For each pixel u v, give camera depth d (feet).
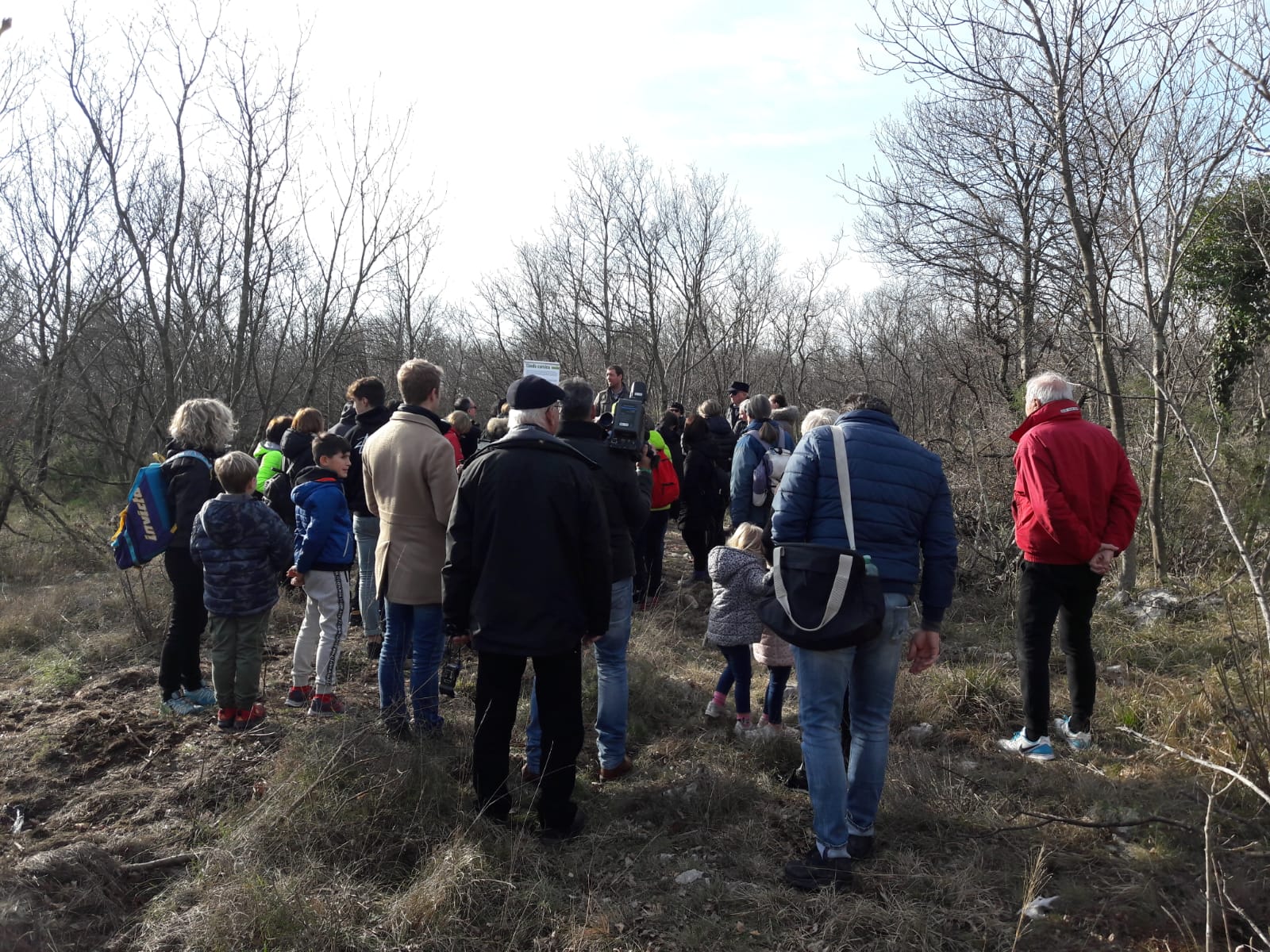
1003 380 30.07
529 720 14.38
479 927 9.25
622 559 12.24
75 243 35.58
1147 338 24.95
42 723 14.73
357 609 20.98
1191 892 9.39
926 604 10.25
